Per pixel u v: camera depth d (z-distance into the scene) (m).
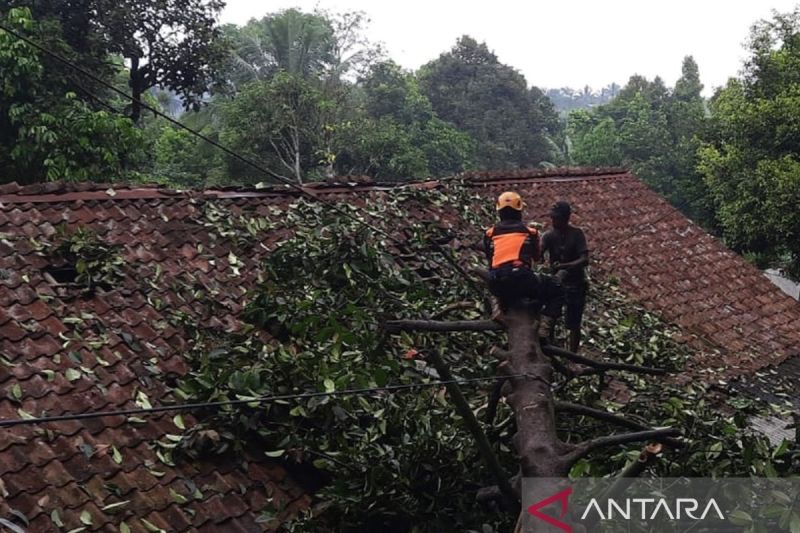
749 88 25.58
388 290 8.29
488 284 5.91
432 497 6.14
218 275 8.37
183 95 24.33
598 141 42.94
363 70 41.53
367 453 6.09
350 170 32.88
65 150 17.09
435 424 6.38
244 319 7.84
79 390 6.33
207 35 23.06
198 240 8.72
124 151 18.19
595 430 6.85
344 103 34.34
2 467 5.38
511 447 6.44
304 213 9.73
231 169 30.91
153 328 7.34
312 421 6.59
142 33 22.33
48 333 6.71
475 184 13.06
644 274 12.72
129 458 5.95
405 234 10.27
